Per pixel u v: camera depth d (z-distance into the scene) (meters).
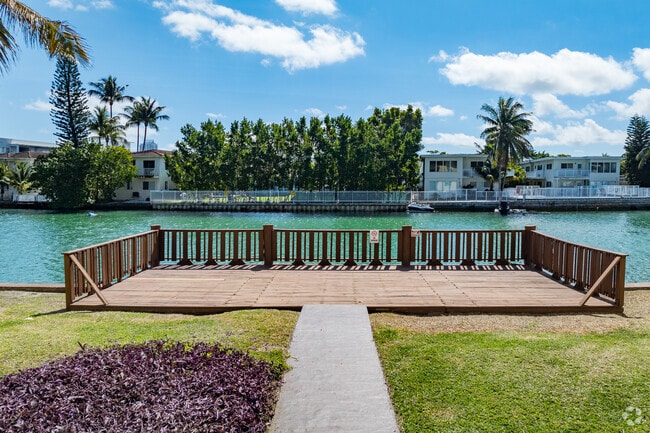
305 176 48.03
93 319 6.32
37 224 32.19
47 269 16.08
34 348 4.91
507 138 48.06
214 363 3.98
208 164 47.31
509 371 4.29
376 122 58.84
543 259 9.37
